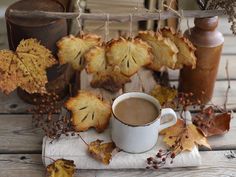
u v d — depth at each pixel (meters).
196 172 0.67
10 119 0.75
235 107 0.79
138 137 0.66
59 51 0.68
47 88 0.76
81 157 0.67
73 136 0.70
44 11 0.70
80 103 0.69
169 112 0.68
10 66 0.68
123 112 0.67
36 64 0.69
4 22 0.94
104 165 0.67
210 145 0.71
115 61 0.68
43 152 0.67
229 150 0.71
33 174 0.67
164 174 0.67
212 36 0.73
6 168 0.67
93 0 0.89
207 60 0.74
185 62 0.71
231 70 0.86
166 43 0.68
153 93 0.78
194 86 0.77
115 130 0.67
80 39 0.67
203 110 0.74
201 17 0.70
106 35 0.70
